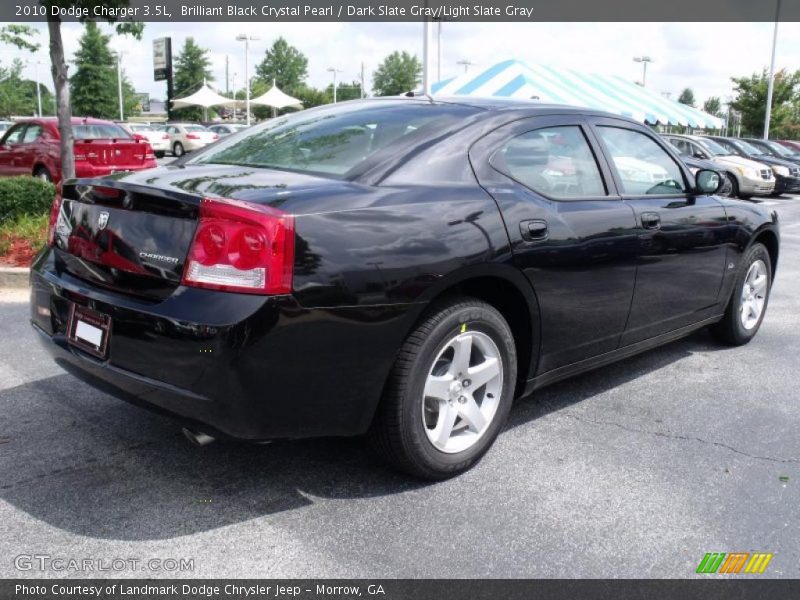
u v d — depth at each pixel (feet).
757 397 13.92
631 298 12.61
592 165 12.34
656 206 13.08
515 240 10.30
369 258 8.75
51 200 27.55
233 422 8.38
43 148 44.16
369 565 8.27
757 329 17.54
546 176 11.44
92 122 49.55
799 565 8.52
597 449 11.41
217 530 8.87
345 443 11.30
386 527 9.04
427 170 10.07
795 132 130.62
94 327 9.29
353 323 8.68
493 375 10.52
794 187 64.49
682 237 13.52
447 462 10.09
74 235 9.96
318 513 9.31
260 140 11.79
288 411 8.60
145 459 10.62
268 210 8.27
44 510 9.20
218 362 8.07
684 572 8.32
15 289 21.22
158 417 12.11
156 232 8.76
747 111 128.88
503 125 11.19
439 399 9.96
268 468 10.45
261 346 8.12
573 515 9.43
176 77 264.11
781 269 28.09
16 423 11.76
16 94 228.63
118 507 9.32
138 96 243.19
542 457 11.07
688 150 59.72
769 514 9.62
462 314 9.77
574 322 11.62
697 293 14.57
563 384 14.37
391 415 9.42
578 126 12.41
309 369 8.52
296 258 8.24
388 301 8.88
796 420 12.84
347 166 10.03
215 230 8.23
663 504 9.78
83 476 10.08
